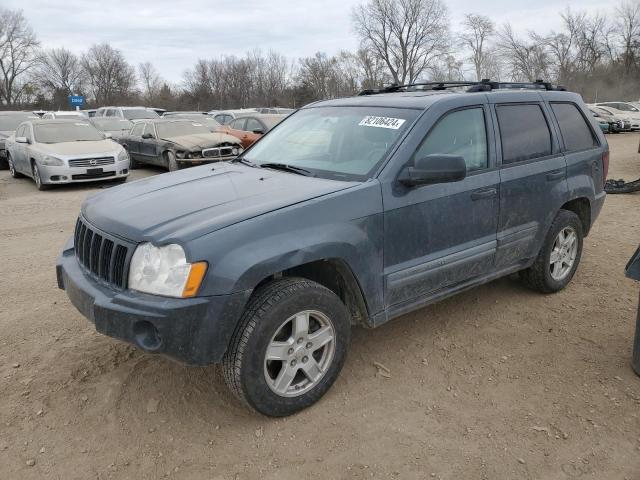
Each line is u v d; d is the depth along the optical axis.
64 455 2.91
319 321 3.24
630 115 27.70
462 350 3.94
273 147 4.35
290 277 3.16
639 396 3.34
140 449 2.95
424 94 4.19
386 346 4.00
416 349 3.96
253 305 2.94
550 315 4.48
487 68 66.00
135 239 2.93
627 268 3.44
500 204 4.06
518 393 3.40
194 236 2.79
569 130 4.80
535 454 2.87
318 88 66.25
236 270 2.79
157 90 80.44
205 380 3.58
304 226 3.04
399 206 3.44
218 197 3.29
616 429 3.05
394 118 3.80
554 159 4.54
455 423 3.13
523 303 4.72
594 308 4.61
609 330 4.21
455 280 3.90
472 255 3.92
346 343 3.35
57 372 3.68
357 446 2.95
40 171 11.68
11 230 7.88
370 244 3.31
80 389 3.49
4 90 74.31
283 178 3.64
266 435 3.04
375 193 3.34
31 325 4.40
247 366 2.92
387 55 67.25
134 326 2.80
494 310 4.59
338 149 3.86
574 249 4.95
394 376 3.62
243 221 2.91
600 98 60.12
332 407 3.28
